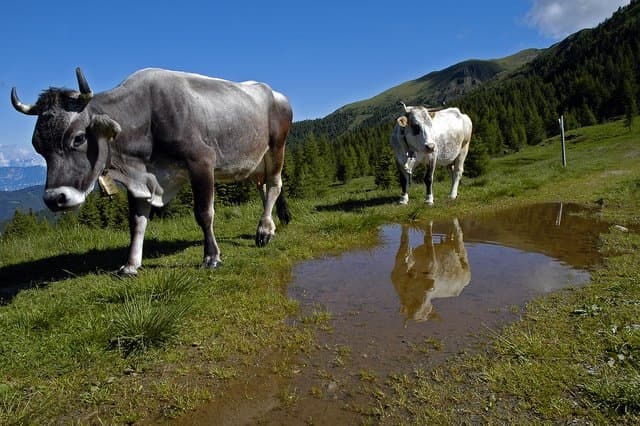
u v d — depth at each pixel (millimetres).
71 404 2863
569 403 2561
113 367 3256
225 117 5777
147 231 8156
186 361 3359
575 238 6629
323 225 7773
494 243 6688
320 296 4680
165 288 4445
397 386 2912
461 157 11586
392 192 12570
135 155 5164
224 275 5211
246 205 11281
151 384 3051
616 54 87750
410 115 9914
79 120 4496
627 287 4250
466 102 97125
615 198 9641
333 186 57188
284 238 7098
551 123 66875
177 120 5246
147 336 3482
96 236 7527
